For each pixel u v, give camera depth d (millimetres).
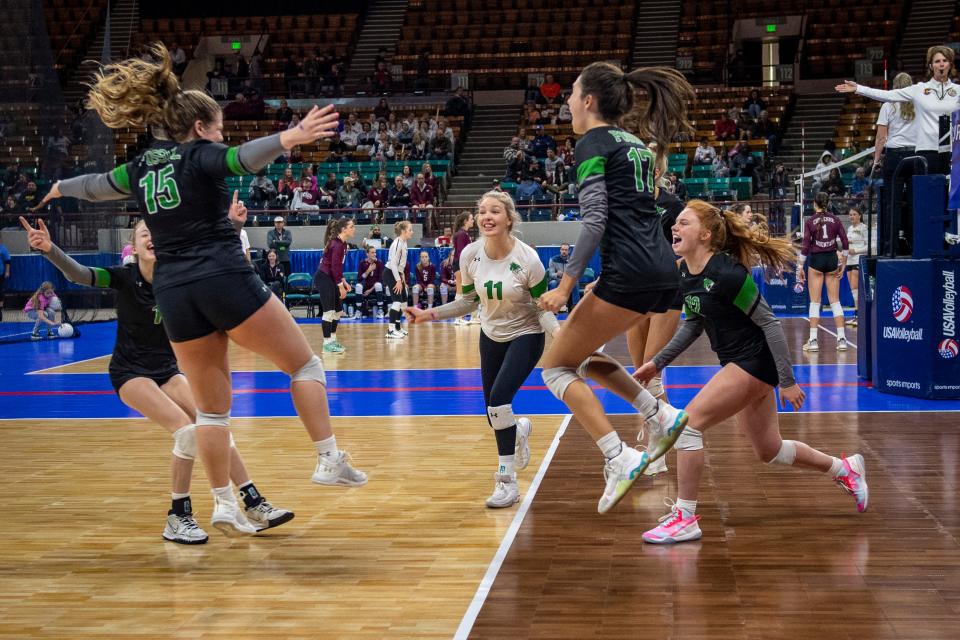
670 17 29125
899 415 7625
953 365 8289
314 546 4621
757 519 4895
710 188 21047
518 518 5031
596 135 4070
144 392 4770
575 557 4348
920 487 5441
